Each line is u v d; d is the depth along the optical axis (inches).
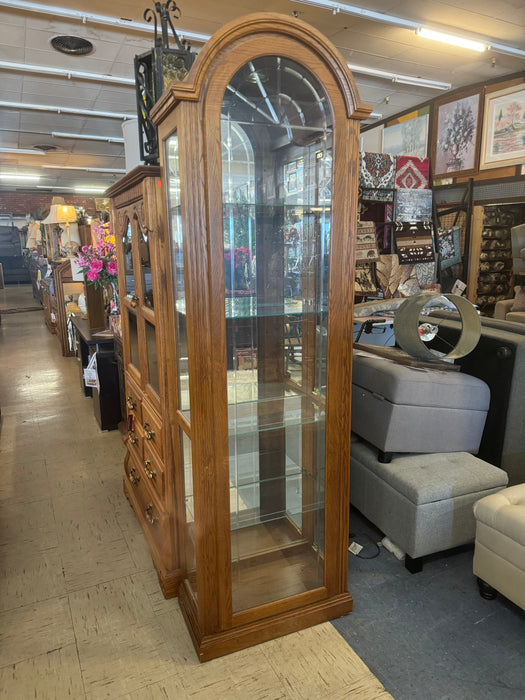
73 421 153.2
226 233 58.8
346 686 60.0
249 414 65.3
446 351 100.0
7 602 75.1
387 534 83.2
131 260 87.5
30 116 267.7
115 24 162.6
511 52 191.5
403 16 166.2
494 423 89.3
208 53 50.6
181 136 52.0
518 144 209.0
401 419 81.0
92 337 141.1
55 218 216.2
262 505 68.3
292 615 68.3
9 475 117.3
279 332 65.6
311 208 63.2
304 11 159.2
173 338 68.8
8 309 402.3
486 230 229.8
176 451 71.8
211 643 63.9
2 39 174.4
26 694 59.6
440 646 65.9
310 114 59.5
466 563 83.2
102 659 64.6
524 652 64.8
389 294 178.2
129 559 85.7
